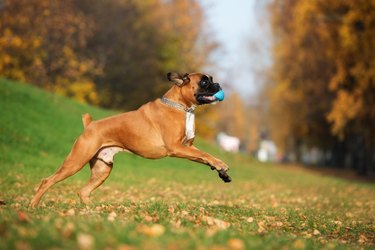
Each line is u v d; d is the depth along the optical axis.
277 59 47.56
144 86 47.19
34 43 38.59
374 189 23.88
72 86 41.72
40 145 22.05
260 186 22.69
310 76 41.72
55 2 39.66
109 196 14.48
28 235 5.23
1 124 22.47
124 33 45.31
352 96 32.59
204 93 8.88
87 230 5.61
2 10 38.19
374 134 37.28
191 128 9.06
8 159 18.88
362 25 31.34
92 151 9.08
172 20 53.44
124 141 9.10
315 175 36.50
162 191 16.81
